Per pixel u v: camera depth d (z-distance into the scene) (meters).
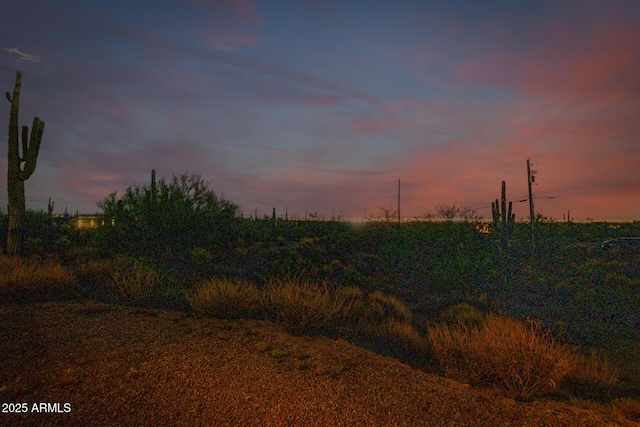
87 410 4.48
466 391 5.71
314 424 4.44
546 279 19.44
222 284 10.26
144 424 4.30
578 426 4.71
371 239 31.33
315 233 40.16
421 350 8.21
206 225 20.39
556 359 6.26
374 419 4.61
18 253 16.12
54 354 5.96
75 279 11.75
